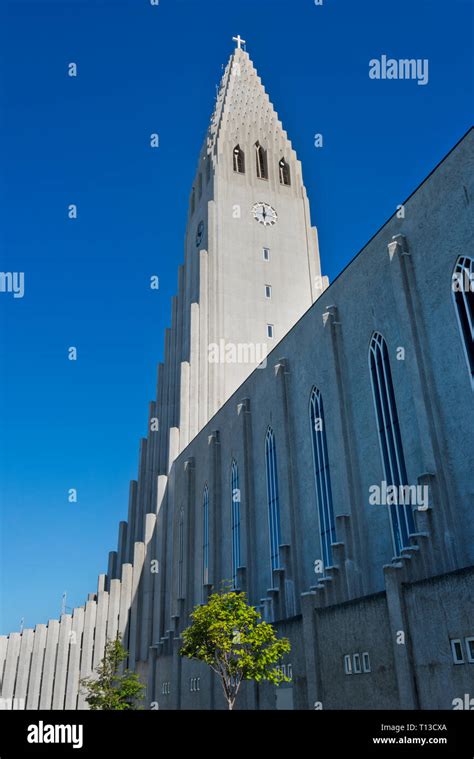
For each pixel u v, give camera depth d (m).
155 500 77.19
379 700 22.72
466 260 27.11
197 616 27.73
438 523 25.33
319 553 36.12
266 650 26.52
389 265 32.12
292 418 41.47
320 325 38.78
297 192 84.38
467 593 19.34
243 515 46.31
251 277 75.75
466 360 26.33
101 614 68.25
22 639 68.06
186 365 70.06
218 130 84.06
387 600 22.89
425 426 27.16
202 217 81.00
